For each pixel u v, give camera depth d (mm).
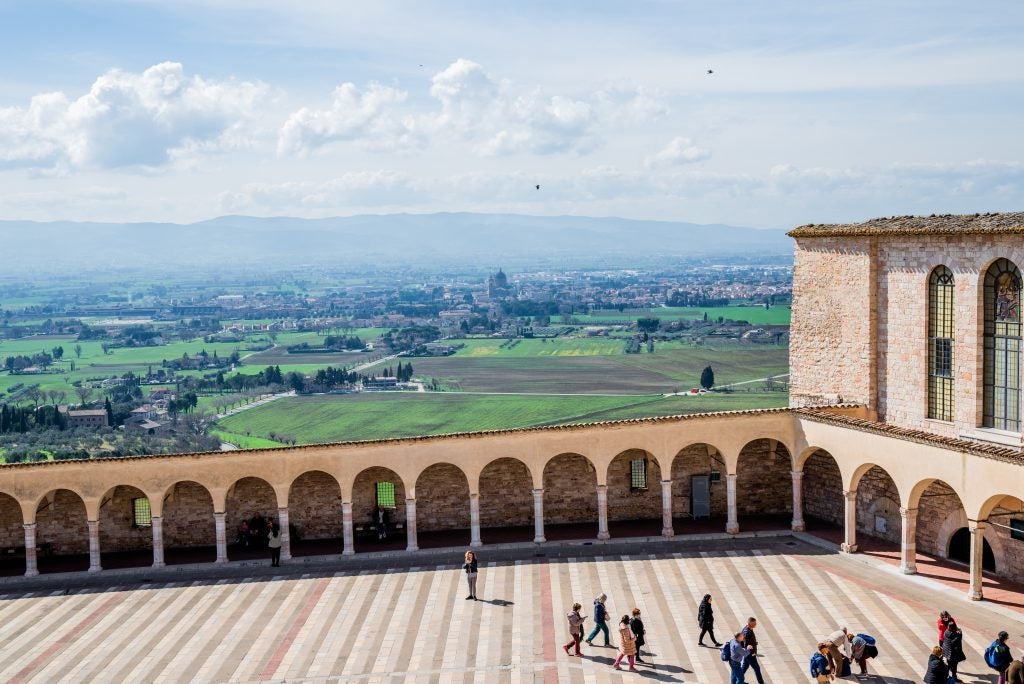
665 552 63219
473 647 49438
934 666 41281
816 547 63219
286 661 48750
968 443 52812
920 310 61406
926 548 60969
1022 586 54594
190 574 62625
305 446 63906
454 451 64875
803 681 44406
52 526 66875
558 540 66312
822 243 68312
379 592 57781
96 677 47625
